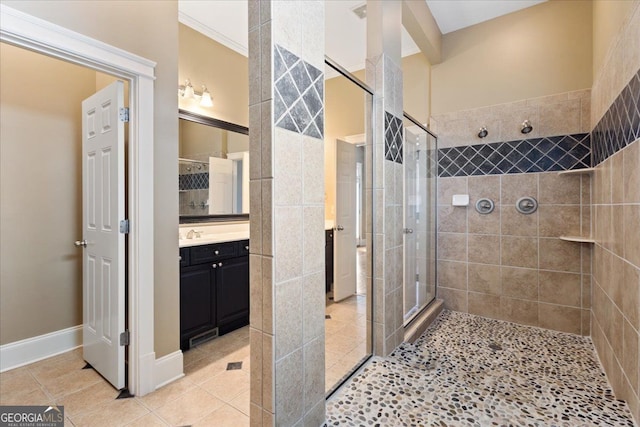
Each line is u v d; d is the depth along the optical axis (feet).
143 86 5.97
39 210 7.52
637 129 4.95
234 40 10.59
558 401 5.52
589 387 6.04
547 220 9.16
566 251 8.92
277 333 3.90
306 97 4.32
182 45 9.44
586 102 8.68
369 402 5.32
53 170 7.75
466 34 10.46
